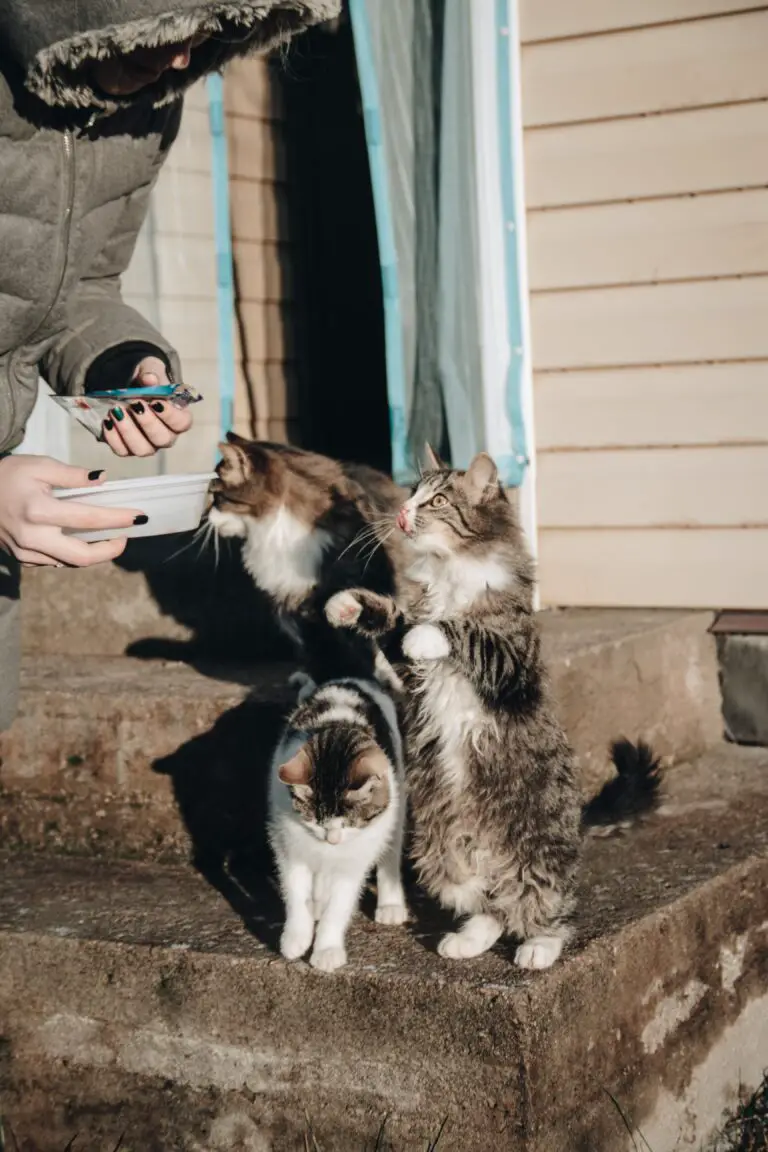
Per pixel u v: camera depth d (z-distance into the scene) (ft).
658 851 5.68
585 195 7.31
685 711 6.95
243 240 9.34
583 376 7.41
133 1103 5.01
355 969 4.68
